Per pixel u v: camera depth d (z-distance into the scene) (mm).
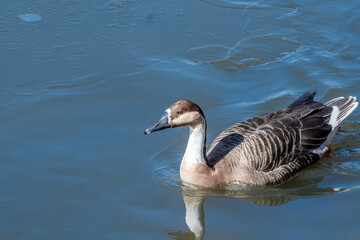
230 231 11078
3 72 16391
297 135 12914
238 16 19609
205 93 15828
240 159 12531
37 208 11570
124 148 13602
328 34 18641
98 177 12594
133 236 10875
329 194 12305
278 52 17828
